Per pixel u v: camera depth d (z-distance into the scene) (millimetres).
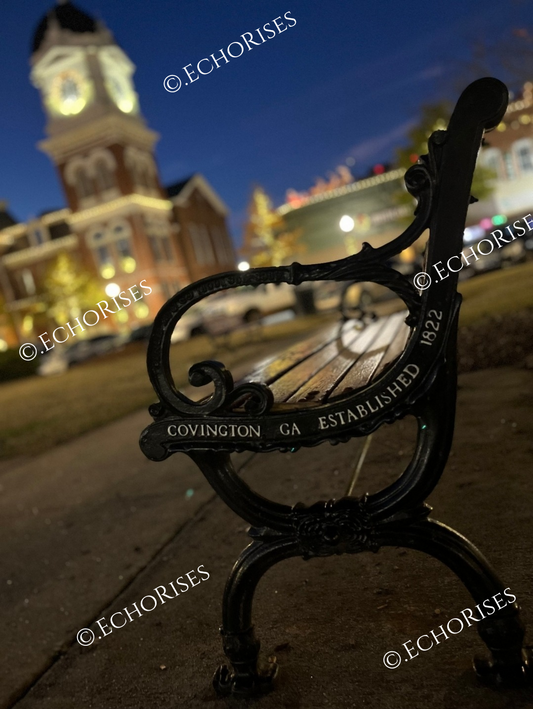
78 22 40219
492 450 2875
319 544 1477
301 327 15172
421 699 1409
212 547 2580
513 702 1337
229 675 1602
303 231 49969
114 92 41781
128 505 3523
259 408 1428
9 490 4727
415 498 1420
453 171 1302
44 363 27109
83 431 6844
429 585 1900
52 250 46656
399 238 1347
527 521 2117
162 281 42219
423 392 1349
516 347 4898
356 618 1805
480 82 1278
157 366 1484
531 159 40562
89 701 1710
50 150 41438
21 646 2139
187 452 1491
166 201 45469
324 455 3541
